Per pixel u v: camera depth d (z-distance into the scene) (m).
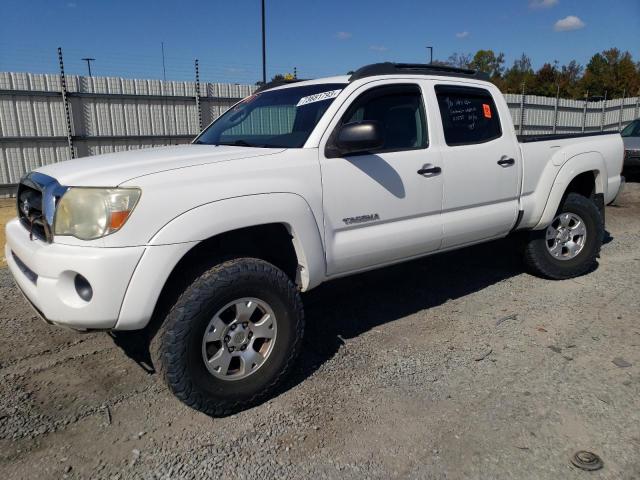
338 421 2.90
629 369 3.39
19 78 12.62
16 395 3.18
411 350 3.75
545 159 4.76
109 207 2.59
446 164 3.92
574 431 2.75
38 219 2.95
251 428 2.86
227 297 2.85
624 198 10.54
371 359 3.62
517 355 3.63
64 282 2.65
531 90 54.88
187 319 2.74
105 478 2.47
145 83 14.54
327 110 3.42
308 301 4.73
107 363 3.59
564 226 5.11
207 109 15.84
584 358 3.56
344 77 3.84
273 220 3.01
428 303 4.66
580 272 5.24
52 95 13.09
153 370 3.49
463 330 4.07
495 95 4.47
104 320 2.62
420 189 3.77
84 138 13.70
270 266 3.03
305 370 3.48
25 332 4.08
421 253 3.96
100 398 3.16
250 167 3.01
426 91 3.94
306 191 3.17
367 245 3.52
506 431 2.77
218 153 3.21
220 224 2.81
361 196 3.45
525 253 5.09
